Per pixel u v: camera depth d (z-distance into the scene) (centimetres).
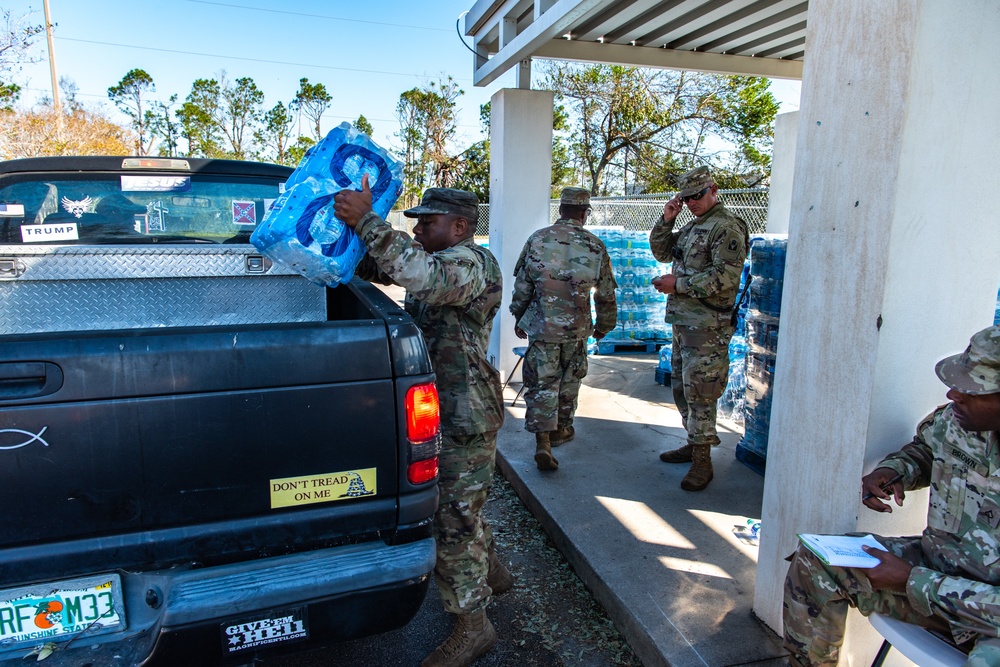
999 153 202
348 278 211
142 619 178
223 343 174
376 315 212
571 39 577
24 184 302
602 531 339
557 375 415
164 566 178
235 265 238
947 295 206
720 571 300
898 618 194
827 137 214
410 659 267
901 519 221
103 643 174
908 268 198
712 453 453
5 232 305
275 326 181
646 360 748
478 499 247
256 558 186
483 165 3700
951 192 198
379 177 216
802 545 212
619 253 770
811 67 219
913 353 206
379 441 190
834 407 217
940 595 174
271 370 178
